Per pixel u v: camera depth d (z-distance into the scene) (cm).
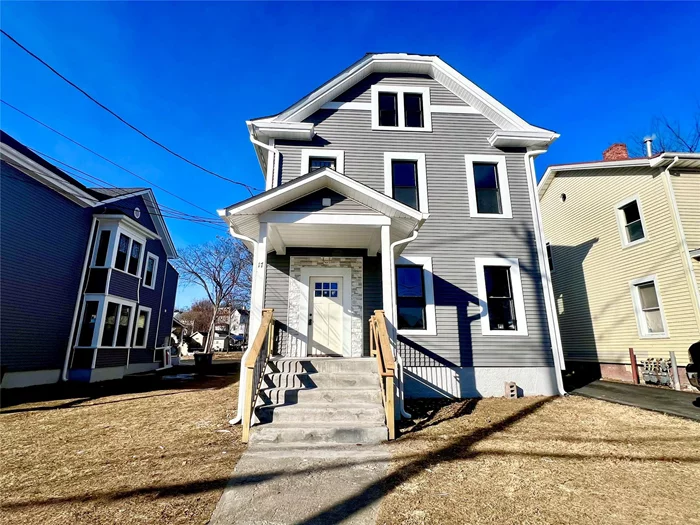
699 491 323
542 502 303
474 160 945
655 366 951
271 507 297
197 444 457
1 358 939
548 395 802
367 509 294
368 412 506
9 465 391
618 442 459
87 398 818
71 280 1189
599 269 1181
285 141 919
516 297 858
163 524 271
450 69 981
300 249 846
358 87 984
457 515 284
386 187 905
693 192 967
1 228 943
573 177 1302
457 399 766
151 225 1631
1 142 905
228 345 4153
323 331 813
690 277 898
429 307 838
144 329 1602
